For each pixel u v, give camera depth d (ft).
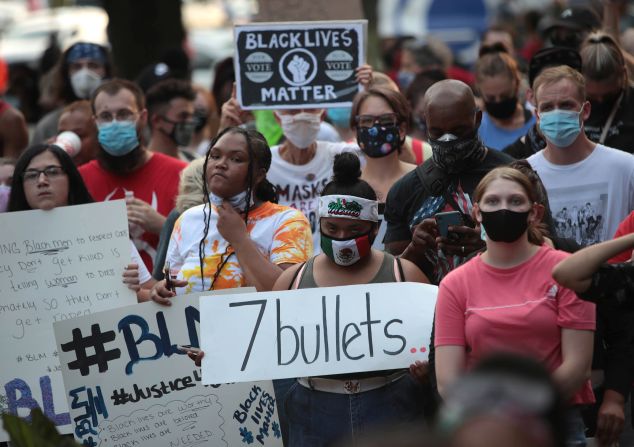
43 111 79.20
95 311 40.11
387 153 44.55
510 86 56.24
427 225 36.60
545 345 30.04
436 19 143.13
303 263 36.37
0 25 224.74
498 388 13.30
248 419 36.83
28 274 40.04
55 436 27.50
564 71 41.39
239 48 50.26
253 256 36.94
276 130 56.95
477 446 13.03
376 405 34.32
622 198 41.88
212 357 34.24
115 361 36.47
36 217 40.29
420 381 33.76
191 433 36.73
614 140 47.98
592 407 36.09
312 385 34.83
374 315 34.32
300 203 48.62
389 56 104.17
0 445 38.42
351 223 34.17
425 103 38.88
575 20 62.39
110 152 49.42
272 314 34.53
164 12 95.20
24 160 41.19
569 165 42.32
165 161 50.47
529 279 30.50
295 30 50.16
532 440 13.07
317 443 34.60
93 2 200.13
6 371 39.65
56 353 39.86
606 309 32.99
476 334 30.27
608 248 27.73
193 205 42.65
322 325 34.32
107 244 40.45
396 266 35.47
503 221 30.14
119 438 36.32
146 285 41.75
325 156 49.01
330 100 50.34
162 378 36.65
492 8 144.77
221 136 37.88
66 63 67.51
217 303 34.60
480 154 38.58
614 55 47.42
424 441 13.25
